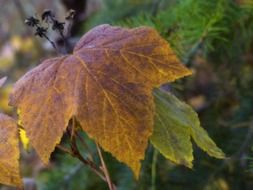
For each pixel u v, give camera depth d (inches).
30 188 28.0
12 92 14.1
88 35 14.5
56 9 47.3
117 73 13.6
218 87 26.1
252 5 20.5
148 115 13.4
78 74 13.7
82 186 25.8
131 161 13.3
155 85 13.6
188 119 14.7
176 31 20.1
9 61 48.3
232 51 22.5
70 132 14.8
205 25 20.0
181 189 22.9
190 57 21.0
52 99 13.7
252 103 24.2
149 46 13.9
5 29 54.0
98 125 13.3
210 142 14.9
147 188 22.5
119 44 14.0
